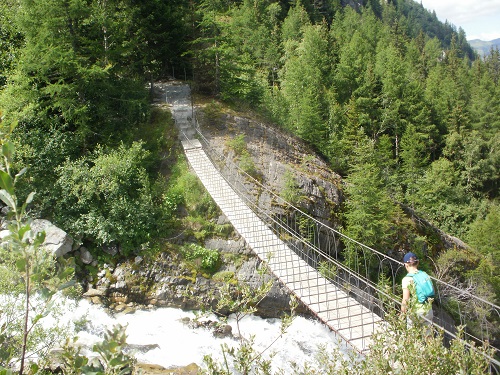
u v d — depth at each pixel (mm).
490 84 64750
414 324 3785
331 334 12680
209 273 14008
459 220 34719
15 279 6535
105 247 13922
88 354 9766
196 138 19359
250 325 12867
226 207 14125
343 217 18812
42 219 13594
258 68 42094
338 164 24672
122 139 17719
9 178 2355
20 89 15648
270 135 21688
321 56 40750
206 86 25078
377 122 40938
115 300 12930
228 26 23453
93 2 17938
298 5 57438
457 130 47875
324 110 31906
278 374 3984
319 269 12641
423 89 52875
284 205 16969
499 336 17625
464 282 20547
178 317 12742
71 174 14438
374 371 3422
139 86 19906
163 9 23625
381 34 70062
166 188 16234
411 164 37094
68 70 15898
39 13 15438
